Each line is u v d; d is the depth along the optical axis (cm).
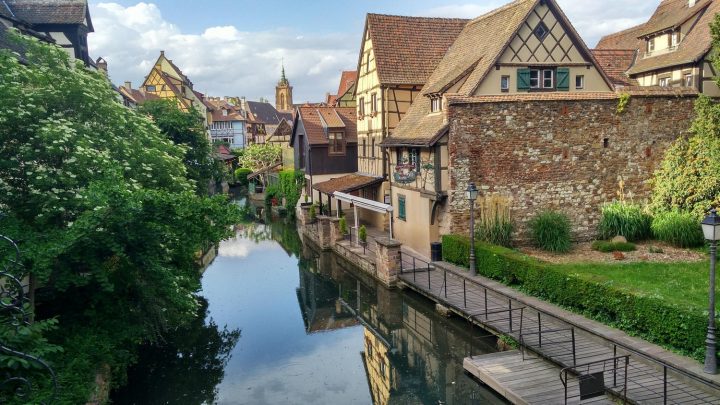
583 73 1773
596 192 1728
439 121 1722
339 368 1162
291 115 9725
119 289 1002
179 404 1012
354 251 1948
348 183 2439
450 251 1623
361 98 2539
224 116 6781
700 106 1526
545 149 1678
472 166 1639
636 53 2536
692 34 2061
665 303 916
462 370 1041
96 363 886
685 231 1538
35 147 928
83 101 1056
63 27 1720
